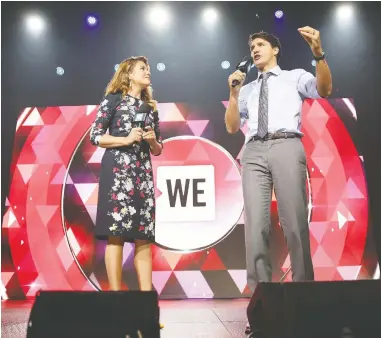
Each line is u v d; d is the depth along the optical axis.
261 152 2.74
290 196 2.67
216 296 4.00
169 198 4.15
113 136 2.71
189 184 4.16
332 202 4.13
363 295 1.73
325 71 2.67
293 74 2.86
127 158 2.71
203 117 4.29
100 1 4.52
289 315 1.73
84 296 1.74
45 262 4.09
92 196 4.19
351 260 4.04
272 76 2.87
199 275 4.03
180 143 4.23
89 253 4.09
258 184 2.73
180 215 4.12
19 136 4.32
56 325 1.71
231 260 4.04
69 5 4.52
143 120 2.72
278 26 4.44
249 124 2.84
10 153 4.30
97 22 4.48
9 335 2.41
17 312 3.31
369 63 4.36
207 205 4.13
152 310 1.72
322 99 4.30
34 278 4.07
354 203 4.12
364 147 4.22
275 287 1.78
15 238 4.14
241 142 4.22
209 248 4.07
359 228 4.09
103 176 2.72
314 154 4.21
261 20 4.45
